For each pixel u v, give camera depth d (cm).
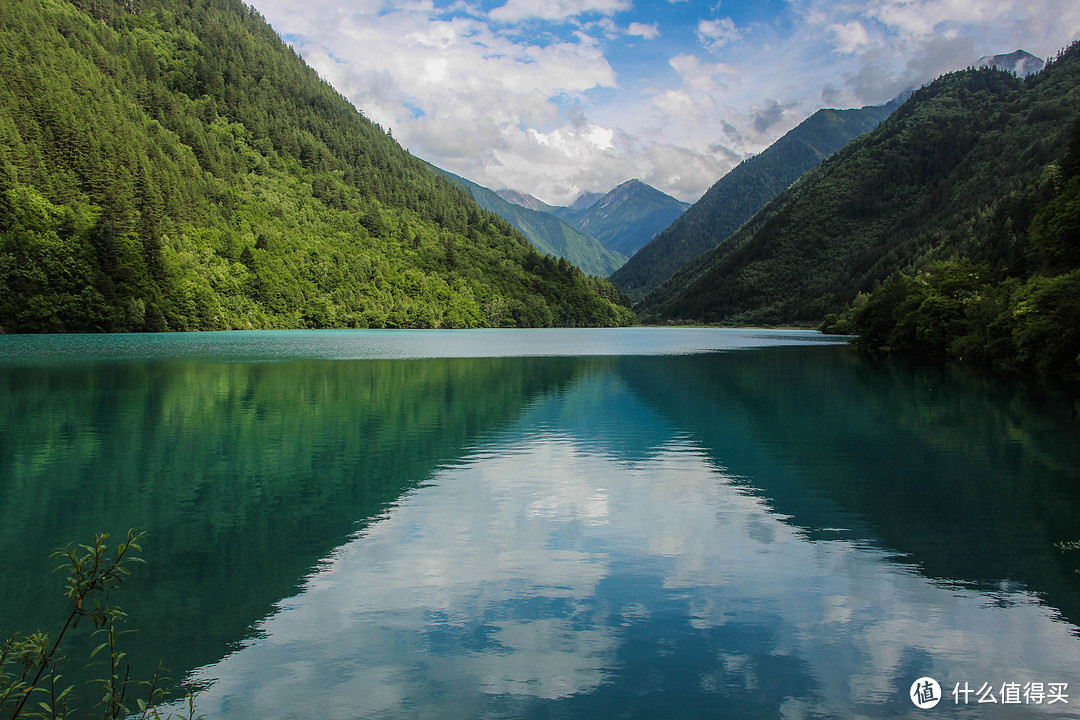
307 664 1010
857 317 9481
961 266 8112
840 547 1498
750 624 1140
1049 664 1010
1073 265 6612
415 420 3189
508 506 1812
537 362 6912
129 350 7831
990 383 4794
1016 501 1842
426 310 19562
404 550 1486
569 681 963
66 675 976
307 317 17188
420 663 1013
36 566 1389
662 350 9481
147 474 2145
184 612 1179
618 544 1523
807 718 883
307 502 1845
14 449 2500
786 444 2652
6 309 10419
